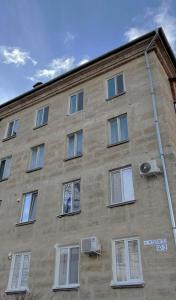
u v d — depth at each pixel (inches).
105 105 621.6
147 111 546.9
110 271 438.3
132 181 498.3
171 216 422.9
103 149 564.7
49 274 500.4
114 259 447.8
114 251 454.6
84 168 569.9
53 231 540.1
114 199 506.9
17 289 522.9
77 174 572.4
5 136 796.6
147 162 484.7
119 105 597.6
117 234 462.3
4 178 702.5
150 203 456.4
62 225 534.6
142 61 619.5
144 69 604.1
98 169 548.7
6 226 618.5
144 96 569.9
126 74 630.5
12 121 809.5
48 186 604.7
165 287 386.0
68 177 582.6
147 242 428.5
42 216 573.9
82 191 545.0
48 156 649.0
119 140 563.8
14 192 658.2
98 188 527.8
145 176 482.0
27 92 778.2
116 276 434.0
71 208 547.2
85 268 464.1
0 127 826.8
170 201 435.8
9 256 570.3
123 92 606.9
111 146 556.7
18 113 809.5
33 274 520.1
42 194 604.1
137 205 466.9
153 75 582.6
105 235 473.1
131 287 409.4
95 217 501.0
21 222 601.9
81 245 476.7
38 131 714.2
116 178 523.5
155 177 472.4
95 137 592.7
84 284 452.8
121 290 416.2
